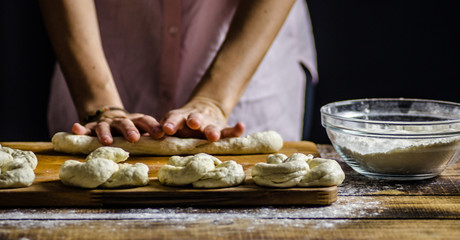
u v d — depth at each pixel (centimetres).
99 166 98
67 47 153
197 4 173
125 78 181
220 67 149
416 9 301
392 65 312
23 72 291
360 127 108
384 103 128
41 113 298
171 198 97
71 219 91
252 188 99
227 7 174
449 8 298
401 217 91
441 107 123
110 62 181
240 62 150
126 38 178
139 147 130
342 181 104
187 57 177
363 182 111
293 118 205
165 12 173
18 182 98
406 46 307
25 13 282
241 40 150
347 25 308
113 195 97
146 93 181
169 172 100
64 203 96
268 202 97
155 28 175
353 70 315
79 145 130
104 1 176
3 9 279
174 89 180
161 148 131
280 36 190
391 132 107
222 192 97
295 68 202
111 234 84
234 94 150
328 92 320
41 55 290
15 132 298
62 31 153
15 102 295
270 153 134
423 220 90
